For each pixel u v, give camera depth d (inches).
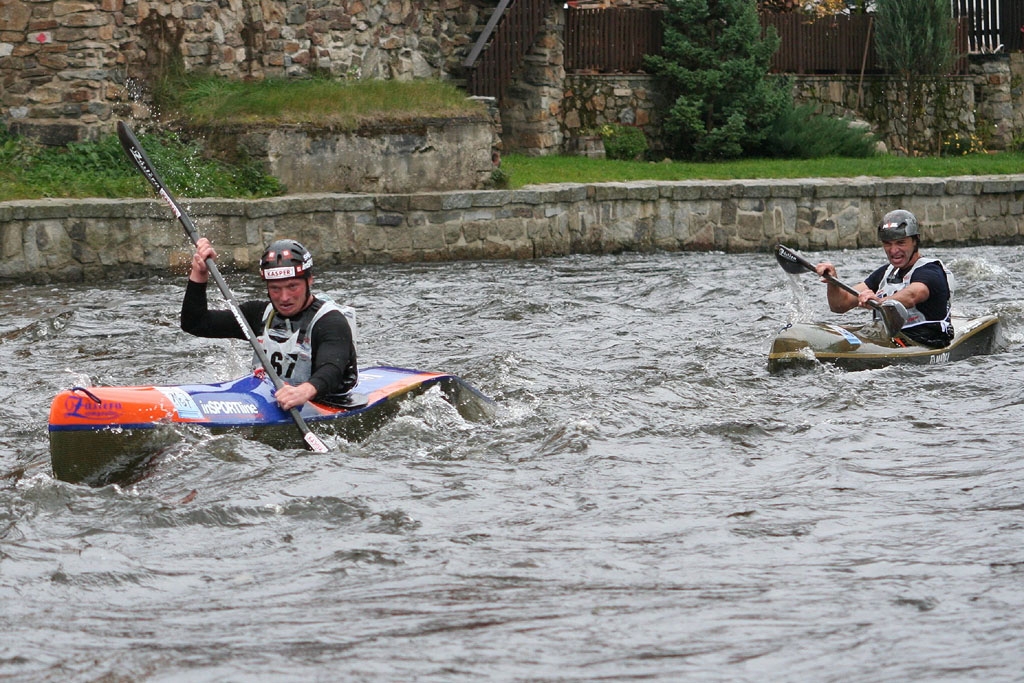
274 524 350.3
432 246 1184.8
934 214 1381.6
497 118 1320.1
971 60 1843.0
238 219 1092.5
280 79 1284.4
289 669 244.1
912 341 615.2
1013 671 238.4
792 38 1705.2
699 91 1578.5
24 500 374.9
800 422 484.7
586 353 679.7
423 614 275.0
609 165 1454.2
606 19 1595.7
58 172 1101.7
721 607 276.5
